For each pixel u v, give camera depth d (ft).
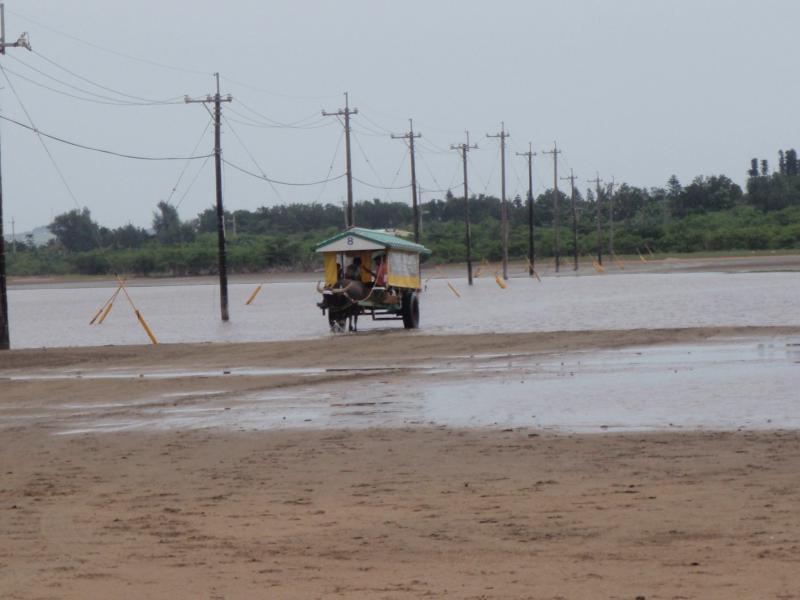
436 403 147.84
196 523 82.74
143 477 104.32
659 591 59.31
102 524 83.41
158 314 453.17
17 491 98.99
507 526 77.71
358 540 75.15
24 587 64.39
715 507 81.05
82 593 62.69
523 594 59.67
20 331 371.15
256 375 191.83
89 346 272.31
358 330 314.14
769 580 60.64
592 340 231.30
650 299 406.00
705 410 132.16
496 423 128.88
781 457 100.89
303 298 556.10
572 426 124.57
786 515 77.46
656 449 107.76
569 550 70.08
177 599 61.00
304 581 64.34
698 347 209.26
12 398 172.96
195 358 226.58
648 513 79.87
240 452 116.47
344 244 311.47
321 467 105.91
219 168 378.94
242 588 63.05
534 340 235.81
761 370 168.86
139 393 172.45
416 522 80.33
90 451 120.67
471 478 97.40
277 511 86.38
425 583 62.85
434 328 309.01
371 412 142.10
